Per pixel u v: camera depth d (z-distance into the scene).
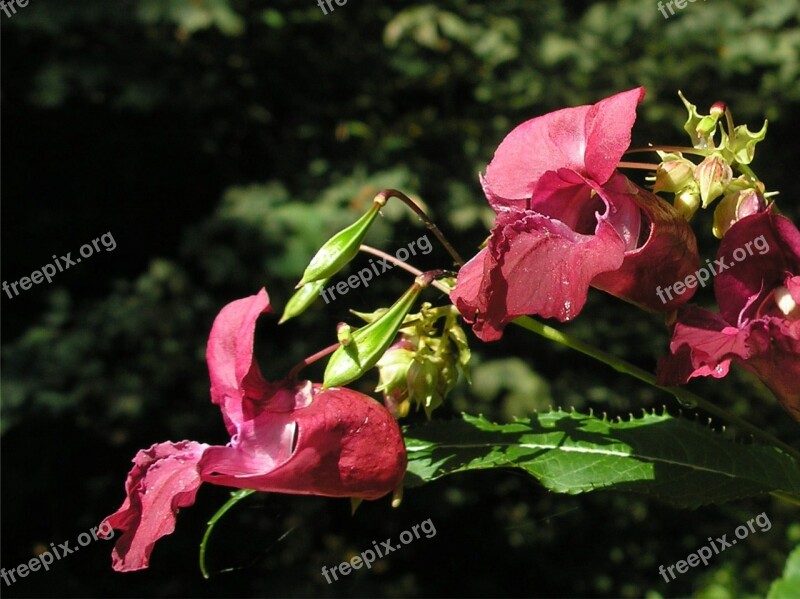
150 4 0.58
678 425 0.21
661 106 0.76
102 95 0.63
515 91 0.75
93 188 0.67
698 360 0.18
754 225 0.18
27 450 0.61
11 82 0.63
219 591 0.63
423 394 0.21
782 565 0.67
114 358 0.60
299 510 0.64
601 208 0.19
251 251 0.60
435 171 0.68
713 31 0.79
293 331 0.62
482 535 0.68
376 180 0.63
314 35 0.73
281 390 0.19
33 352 0.57
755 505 0.71
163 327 0.60
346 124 0.67
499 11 0.78
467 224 0.63
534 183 0.19
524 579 0.68
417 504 0.65
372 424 0.19
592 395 0.68
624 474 0.20
